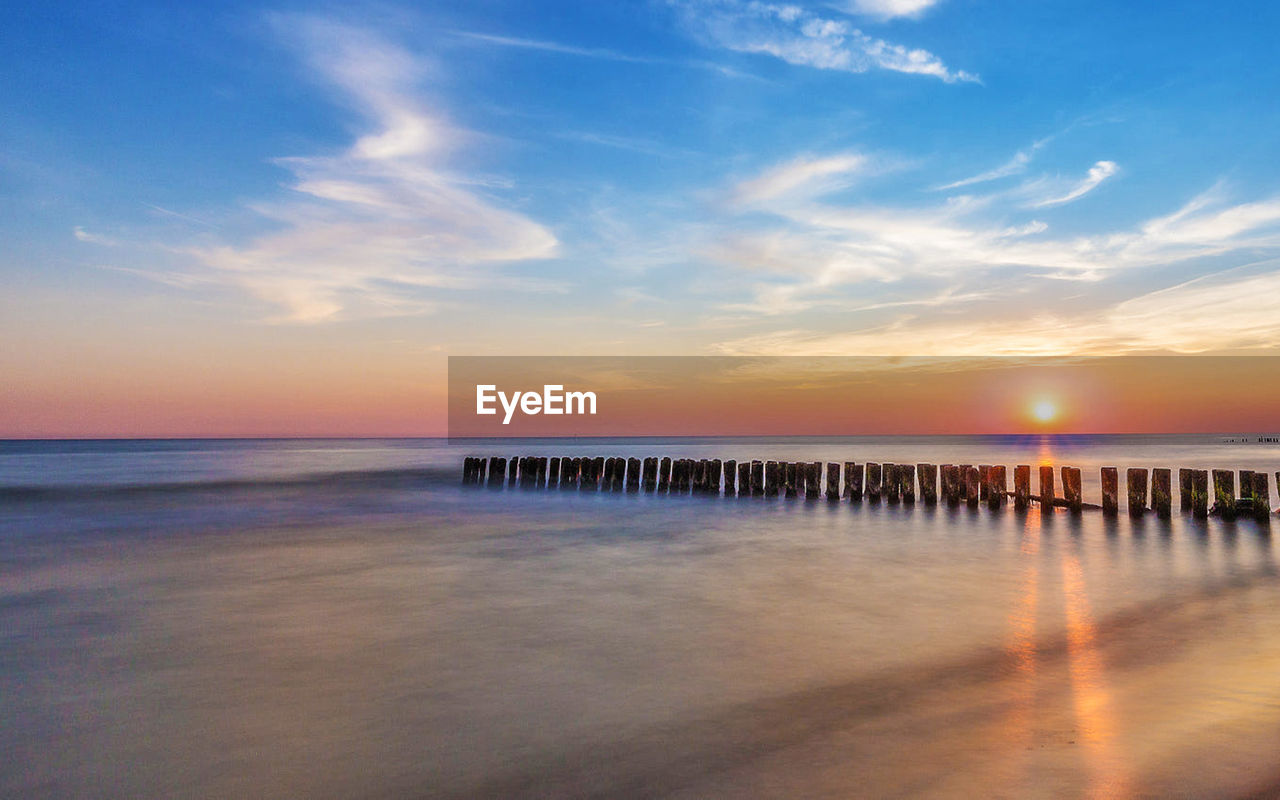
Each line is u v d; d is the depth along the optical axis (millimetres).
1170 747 4426
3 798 4062
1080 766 4191
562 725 4957
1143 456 47312
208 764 4430
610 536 13719
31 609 8320
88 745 4711
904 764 4289
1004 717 4984
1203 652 6430
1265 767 4133
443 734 4820
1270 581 9266
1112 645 6680
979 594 8781
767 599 8617
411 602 8555
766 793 3984
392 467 37156
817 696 5457
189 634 7254
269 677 5965
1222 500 13953
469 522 15906
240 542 13297
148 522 16281
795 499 18969
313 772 4316
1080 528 13617
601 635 7137
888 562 10844
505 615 7934
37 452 63125
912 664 6199
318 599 8742
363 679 5891
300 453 59469
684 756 4465
